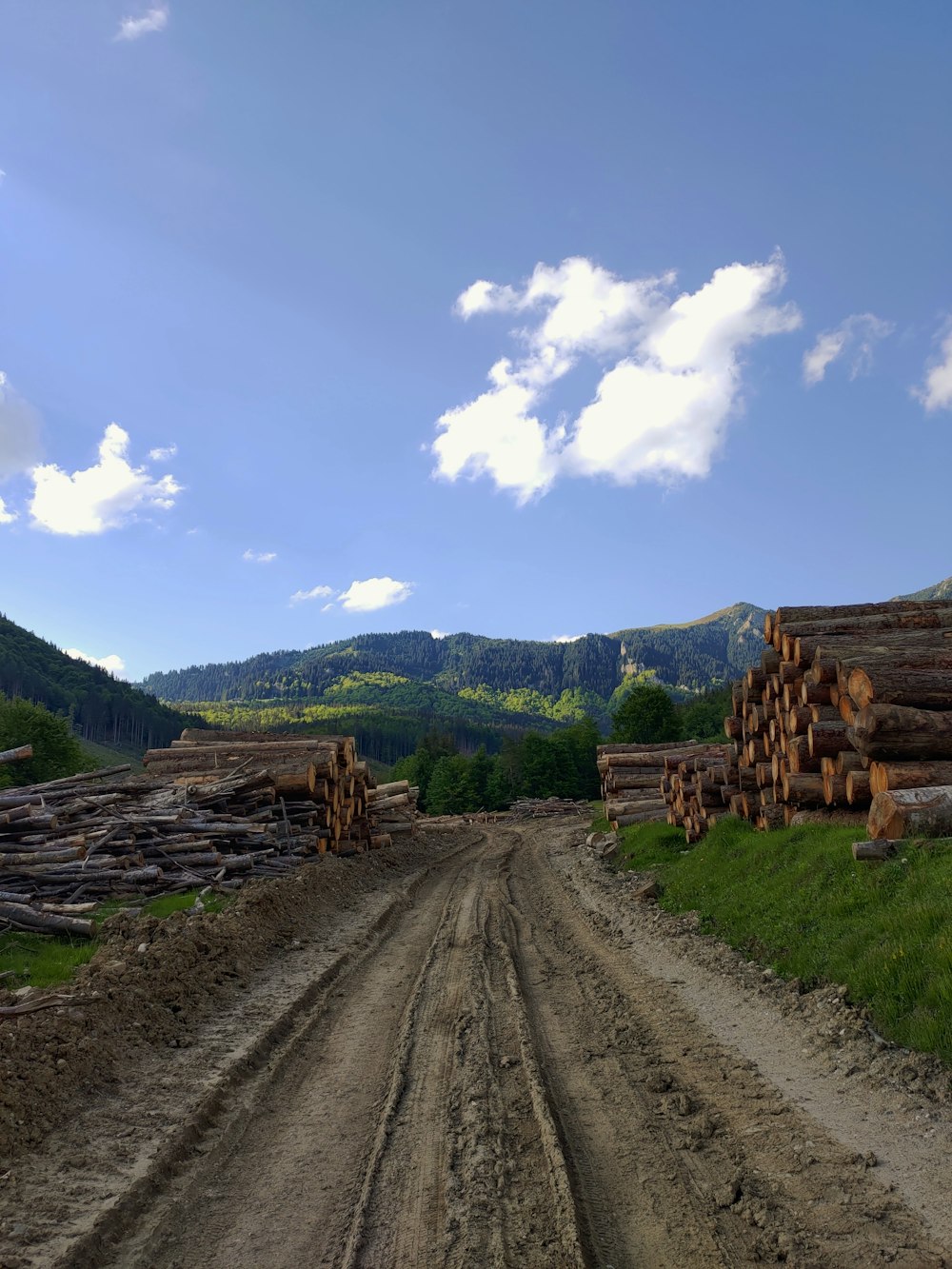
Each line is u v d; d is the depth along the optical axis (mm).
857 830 10711
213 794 17250
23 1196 4379
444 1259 3785
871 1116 5086
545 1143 4965
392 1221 4156
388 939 12781
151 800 16453
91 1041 6395
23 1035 6035
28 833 13445
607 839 25609
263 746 21500
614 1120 5324
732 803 16391
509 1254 3799
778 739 14195
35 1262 3744
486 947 11609
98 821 14438
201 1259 3879
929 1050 5641
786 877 10461
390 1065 6637
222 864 14922
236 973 9609
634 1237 3947
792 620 13875
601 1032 7324
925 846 8516
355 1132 5320
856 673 10539
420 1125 5355
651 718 68688
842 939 7871
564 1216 4086
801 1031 6785
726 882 12320
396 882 21016
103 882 13242
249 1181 4660
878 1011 6414
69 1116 5414
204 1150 5074
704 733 90688
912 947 6820
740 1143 4887
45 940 10445
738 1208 4160
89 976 7820
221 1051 6910
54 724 47906
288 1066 6680
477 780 85625
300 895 14805
